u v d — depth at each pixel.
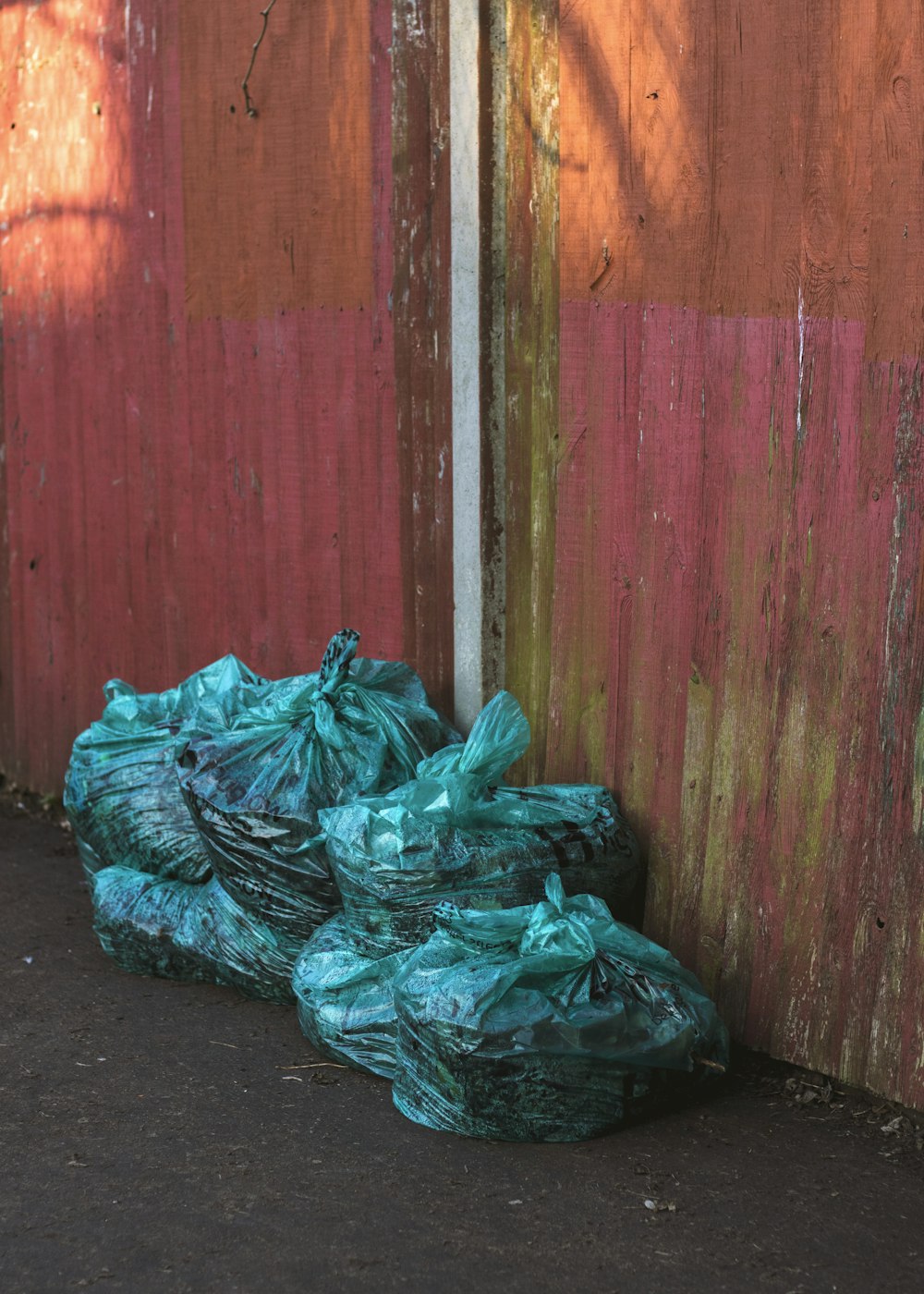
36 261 6.25
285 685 4.68
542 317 4.29
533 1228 3.16
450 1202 3.26
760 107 3.71
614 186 4.05
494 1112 3.50
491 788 4.13
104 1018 4.30
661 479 4.04
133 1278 3.00
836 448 3.63
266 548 5.40
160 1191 3.32
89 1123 3.64
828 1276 2.99
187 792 4.32
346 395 4.98
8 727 6.84
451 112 4.37
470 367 4.43
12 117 6.24
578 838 4.00
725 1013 3.95
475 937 3.62
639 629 4.14
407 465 4.79
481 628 4.55
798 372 3.69
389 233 4.74
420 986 3.58
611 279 4.09
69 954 4.82
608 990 3.54
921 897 3.51
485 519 4.49
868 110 3.49
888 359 3.50
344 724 4.33
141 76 5.61
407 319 4.72
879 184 3.49
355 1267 3.02
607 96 4.04
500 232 4.35
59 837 6.16
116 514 6.07
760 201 3.73
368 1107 3.72
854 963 3.66
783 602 3.77
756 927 3.88
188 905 4.58
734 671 3.90
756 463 3.80
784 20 3.63
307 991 4.00
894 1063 3.57
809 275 3.64
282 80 5.04
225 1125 3.63
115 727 5.06
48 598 6.50
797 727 3.76
